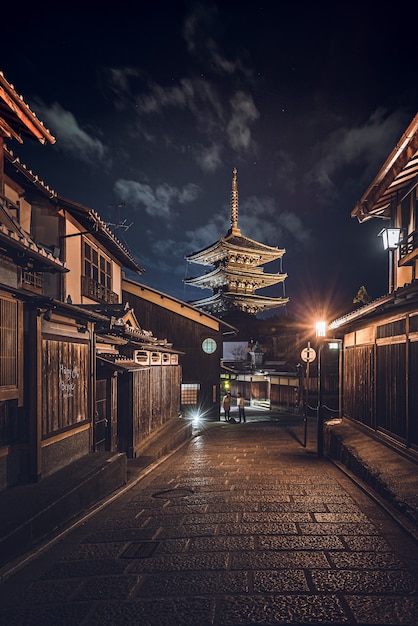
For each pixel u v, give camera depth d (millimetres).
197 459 14539
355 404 15445
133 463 12961
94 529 7145
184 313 31703
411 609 4332
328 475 11055
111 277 20656
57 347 8773
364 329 14375
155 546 6238
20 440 7582
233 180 55750
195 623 4164
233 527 6938
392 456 10281
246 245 54219
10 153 10203
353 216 16078
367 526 6820
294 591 4734
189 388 31453
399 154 10633
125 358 15148
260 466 12656
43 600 4766
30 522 6070
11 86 7426
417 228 12383
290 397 36688
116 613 4422
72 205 13695
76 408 9711
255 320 50906
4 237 6223
